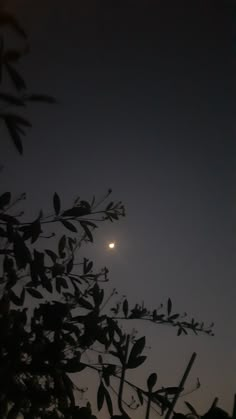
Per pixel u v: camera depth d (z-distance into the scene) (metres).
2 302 0.83
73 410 0.84
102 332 0.86
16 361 0.78
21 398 0.77
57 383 0.81
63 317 0.83
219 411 0.89
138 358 0.88
